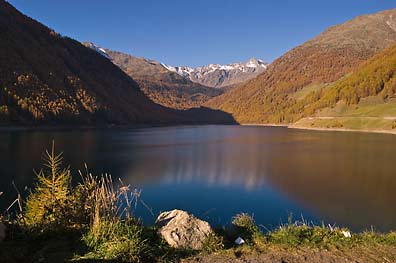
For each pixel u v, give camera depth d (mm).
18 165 39031
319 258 7570
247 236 8766
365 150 60750
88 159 47281
